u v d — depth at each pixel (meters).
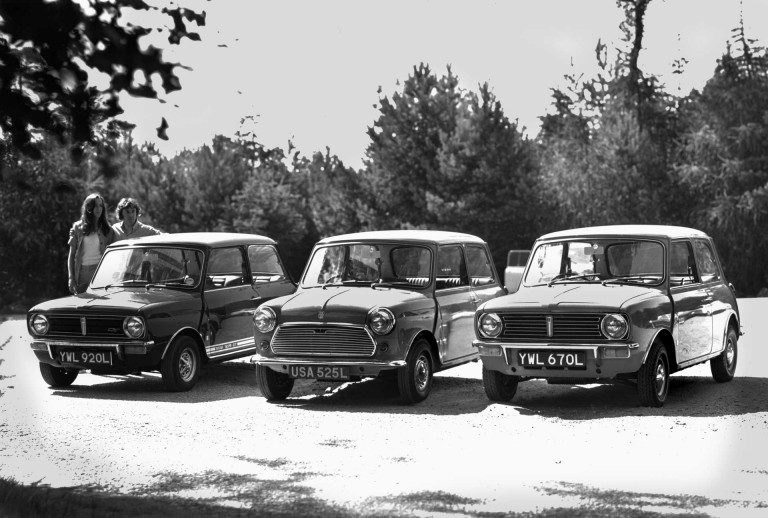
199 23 4.34
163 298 12.71
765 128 51.00
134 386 13.24
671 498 6.66
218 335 13.16
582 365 10.41
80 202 42.69
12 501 6.37
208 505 6.52
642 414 10.26
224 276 13.55
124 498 6.74
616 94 54.69
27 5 3.86
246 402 11.73
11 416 10.77
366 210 55.25
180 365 12.63
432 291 11.95
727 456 8.16
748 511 6.28
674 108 54.84
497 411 10.64
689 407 10.65
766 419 9.85
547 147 59.88
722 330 12.45
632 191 51.47
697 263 12.24
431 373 11.76
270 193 52.78
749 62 52.88
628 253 11.58
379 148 56.69
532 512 6.27
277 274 14.55
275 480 7.43
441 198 53.34
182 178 52.97
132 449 8.85
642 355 10.41
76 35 4.13
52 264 44.16
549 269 11.85
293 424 10.13
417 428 9.78
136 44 4.14
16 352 17.80
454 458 8.25
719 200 49.62
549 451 8.50
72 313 12.45
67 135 4.34
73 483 7.40
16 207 42.16
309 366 11.22
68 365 12.49
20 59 4.14
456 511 6.32
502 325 10.78
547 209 52.84
